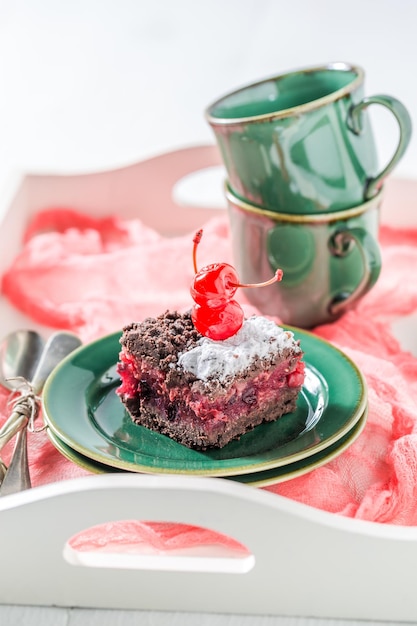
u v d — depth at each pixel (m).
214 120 0.63
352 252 0.63
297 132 0.61
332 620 0.50
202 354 0.54
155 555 0.50
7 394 0.60
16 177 0.76
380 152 1.06
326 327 0.65
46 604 0.50
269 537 0.47
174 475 0.50
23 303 0.68
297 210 0.62
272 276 0.64
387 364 0.61
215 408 0.53
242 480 0.51
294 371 0.56
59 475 0.55
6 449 0.56
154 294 0.69
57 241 0.73
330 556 0.48
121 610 0.50
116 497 0.47
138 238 0.75
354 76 0.65
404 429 0.57
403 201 0.75
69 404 0.56
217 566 0.49
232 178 0.64
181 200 0.79
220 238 0.73
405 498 0.52
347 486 0.54
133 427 0.56
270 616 0.50
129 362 0.56
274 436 0.55
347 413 0.55
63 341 0.62
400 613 0.49
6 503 0.47
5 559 0.49
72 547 0.51
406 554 0.48
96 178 0.77
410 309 0.67
